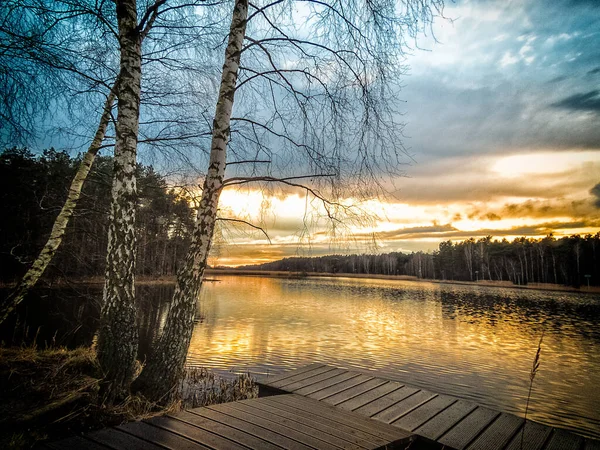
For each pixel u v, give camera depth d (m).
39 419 2.74
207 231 4.36
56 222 5.34
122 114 4.04
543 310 36.19
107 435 2.67
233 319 24.08
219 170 4.46
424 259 122.00
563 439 3.61
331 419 3.57
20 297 4.93
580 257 76.12
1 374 3.24
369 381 5.36
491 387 10.84
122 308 3.74
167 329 4.11
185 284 4.19
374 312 31.77
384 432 3.40
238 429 2.97
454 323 25.88
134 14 4.29
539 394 10.29
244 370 11.23
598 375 12.59
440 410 4.29
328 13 4.55
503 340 19.56
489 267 98.56
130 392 3.67
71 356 3.89
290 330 20.45
